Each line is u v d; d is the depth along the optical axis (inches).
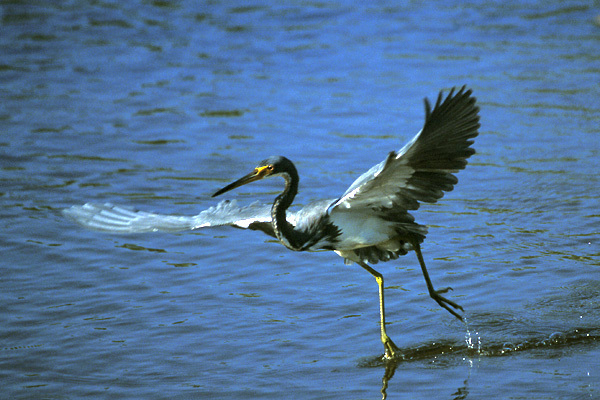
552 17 1018.7
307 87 818.2
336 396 358.0
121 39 954.1
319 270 497.7
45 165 650.2
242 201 582.2
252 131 717.3
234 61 891.4
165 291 469.7
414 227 385.4
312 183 605.0
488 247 510.3
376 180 352.5
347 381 371.9
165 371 384.2
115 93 807.7
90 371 385.4
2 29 971.3
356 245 392.2
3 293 463.2
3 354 400.2
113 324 430.9
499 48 912.3
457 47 916.6
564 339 402.6
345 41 944.3
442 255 503.5
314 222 385.7
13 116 747.4
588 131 692.1
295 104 776.3
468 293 456.1
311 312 442.6
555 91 784.3
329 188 594.9
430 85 805.9
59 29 980.6
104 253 521.3
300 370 383.2
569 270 473.4
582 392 350.3
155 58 898.1
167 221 370.0
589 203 563.5
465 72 839.1
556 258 490.3
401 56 893.2
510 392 354.3
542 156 647.8
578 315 424.8
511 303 441.7
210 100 789.9
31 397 361.7
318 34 967.0
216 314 441.1
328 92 802.8
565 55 884.0
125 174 634.8
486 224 543.5
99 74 855.7
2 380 376.2
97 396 362.3
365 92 797.2
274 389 365.7
